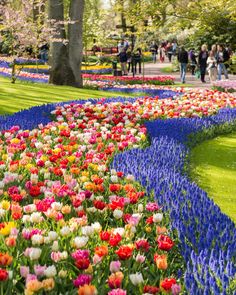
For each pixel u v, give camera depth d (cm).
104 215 440
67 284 309
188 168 720
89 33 3061
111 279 284
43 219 402
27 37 2091
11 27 2084
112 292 263
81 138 781
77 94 1773
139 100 1321
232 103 1372
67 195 481
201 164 791
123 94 1948
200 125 1009
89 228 359
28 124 922
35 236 338
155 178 559
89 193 454
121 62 3145
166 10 1064
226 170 754
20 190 486
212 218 424
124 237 371
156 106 1211
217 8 1011
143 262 349
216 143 967
